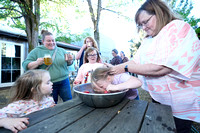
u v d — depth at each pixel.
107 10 6.39
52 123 0.74
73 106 1.03
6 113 0.97
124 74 1.30
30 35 3.84
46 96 1.31
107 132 0.63
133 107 0.97
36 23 3.84
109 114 0.85
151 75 1.09
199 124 2.24
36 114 0.88
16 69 5.29
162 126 0.68
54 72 1.97
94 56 2.14
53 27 5.37
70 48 8.23
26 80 1.14
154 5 0.98
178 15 1.07
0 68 4.68
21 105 1.07
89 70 2.03
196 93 0.96
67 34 6.84
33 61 1.85
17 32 5.03
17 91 1.14
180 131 1.08
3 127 0.72
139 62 1.30
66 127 0.69
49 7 4.98
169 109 0.93
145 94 4.32
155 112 0.87
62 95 2.15
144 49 1.22
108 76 1.21
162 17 0.99
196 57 0.88
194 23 4.38
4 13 3.85
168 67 0.91
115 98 0.88
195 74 0.95
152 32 1.10
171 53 0.88
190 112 1.00
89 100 0.90
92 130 0.65
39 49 2.02
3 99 3.35
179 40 0.87
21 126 0.69
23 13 3.65
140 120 0.75
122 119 0.77
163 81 1.08
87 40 2.72
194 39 0.89
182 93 1.00
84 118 0.80
